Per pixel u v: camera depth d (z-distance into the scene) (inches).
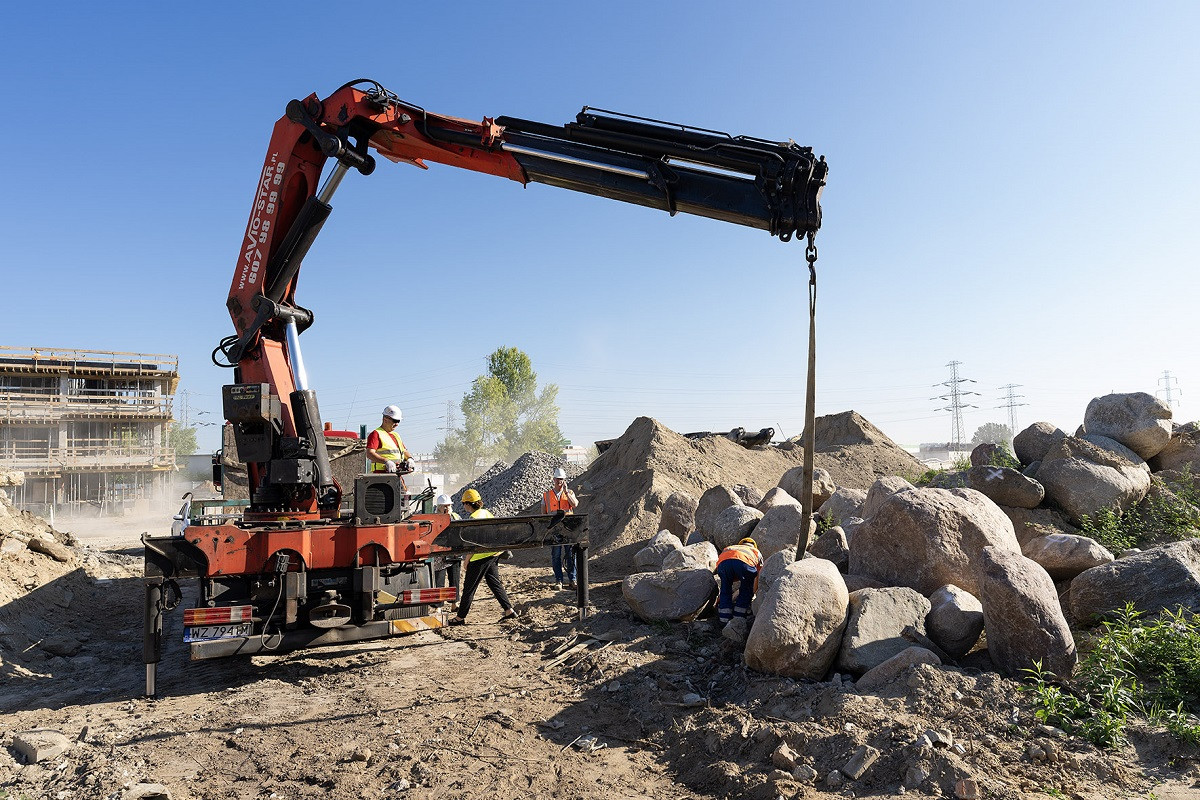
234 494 384.2
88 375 1448.1
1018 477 378.3
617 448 783.7
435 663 296.0
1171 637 214.5
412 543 289.1
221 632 264.2
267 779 186.5
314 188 315.0
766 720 204.5
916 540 285.3
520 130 283.6
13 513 584.1
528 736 212.7
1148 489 390.3
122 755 203.2
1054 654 210.5
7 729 229.1
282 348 320.2
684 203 247.8
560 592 442.3
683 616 323.0
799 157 228.8
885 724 187.8
